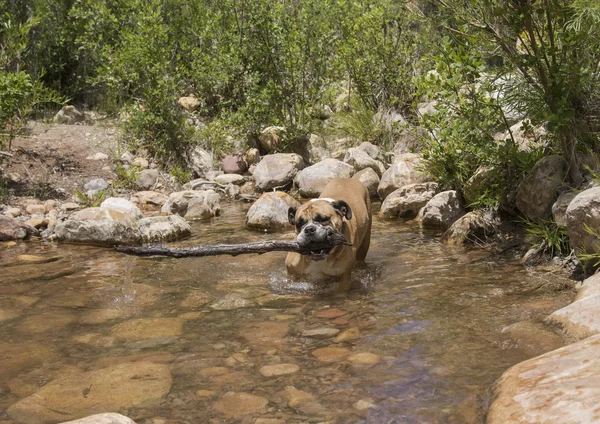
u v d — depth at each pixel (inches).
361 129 183.5
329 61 190.9
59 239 117.1
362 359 60.2
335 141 190.4
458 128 108.4
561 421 41.9
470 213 109.0
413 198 130.4
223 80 188.4
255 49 183.3
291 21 182.7
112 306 79.1
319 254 82.1
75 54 200.2
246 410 51.2
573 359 50.4
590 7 89.4
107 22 192.9
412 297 79.4
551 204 96.3
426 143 138.0
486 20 98.0
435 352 61.2
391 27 187.3
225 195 159.5
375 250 105.5
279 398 53.0
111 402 53.3
